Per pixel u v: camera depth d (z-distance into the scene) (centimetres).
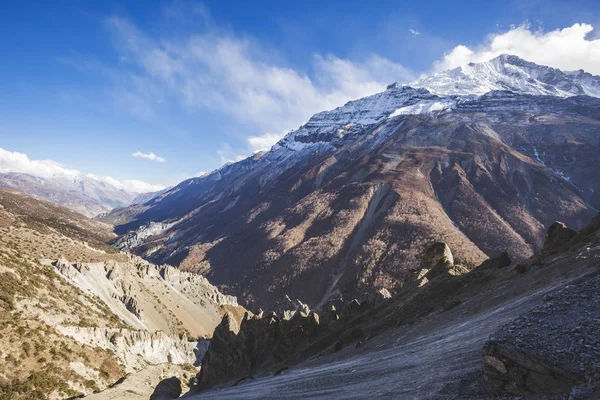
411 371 1989
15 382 6016
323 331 5847
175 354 11662
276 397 2512
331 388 2275
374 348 3531
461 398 1344
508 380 1270
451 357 1908
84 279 13350
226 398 3206
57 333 7894
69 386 6619
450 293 4319
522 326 1448
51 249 14325
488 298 3181
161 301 16600
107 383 7506
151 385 7675
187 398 4744
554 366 1163
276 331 6359
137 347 10369
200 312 18175
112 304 13288
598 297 1541
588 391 986
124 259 18250
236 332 6988
